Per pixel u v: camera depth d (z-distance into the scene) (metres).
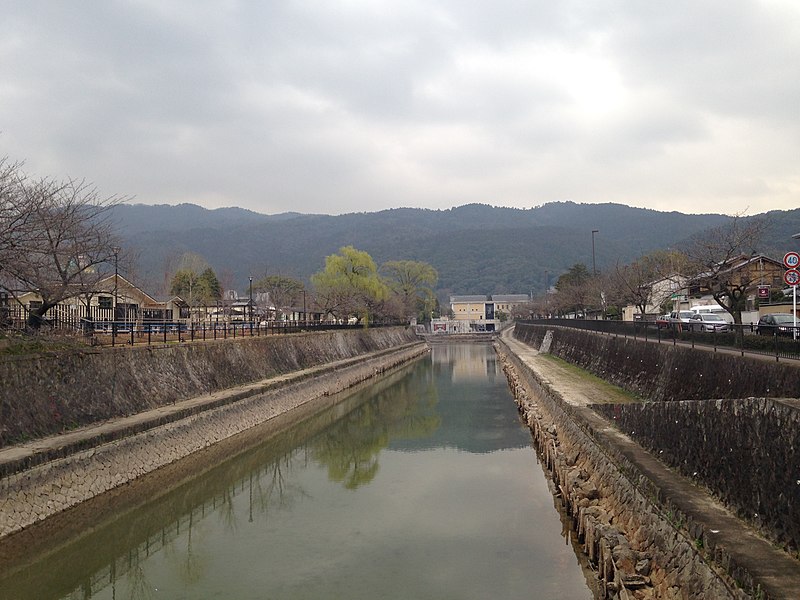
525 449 23.75
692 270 30.22
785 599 5.74
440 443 25.09
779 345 14.62
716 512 8.47
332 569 12.52
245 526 15.27
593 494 13.42
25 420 14.88
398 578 12.02
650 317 40.97
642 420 13.11
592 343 34.75
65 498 13.99
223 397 24.28
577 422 18.09
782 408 7.52
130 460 16.95
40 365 16.12
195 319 48.03
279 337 37.88
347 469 21.06
